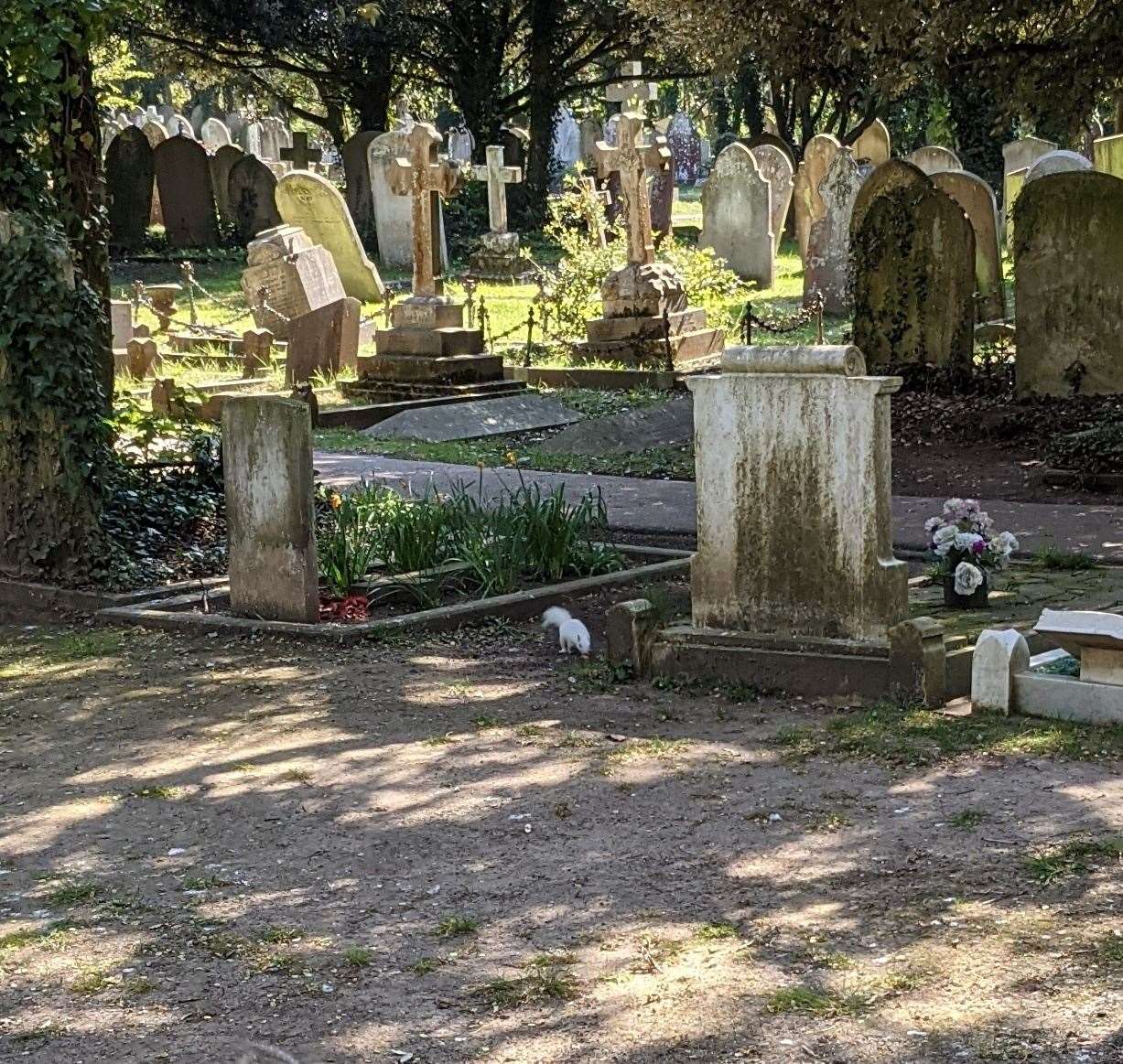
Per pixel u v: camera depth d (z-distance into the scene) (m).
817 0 17.86
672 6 22.14
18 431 10.94
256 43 46.16
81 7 11.88
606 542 12.24
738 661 8.30
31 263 10.74
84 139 12.66
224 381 22.03
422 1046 4.60
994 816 6.16
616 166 23.45
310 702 8.42
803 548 8.16
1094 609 9.40
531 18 45.31
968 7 16.62
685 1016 4.66
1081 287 17.38
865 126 37.84
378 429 18.91
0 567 11.20
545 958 5.13
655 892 5.64
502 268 36.44
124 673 9.24
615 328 23.12
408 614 10.05
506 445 18.19
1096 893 5.34
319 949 5.32
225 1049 4.64
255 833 6.50
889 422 7.96
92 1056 4.66
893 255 19.23
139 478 12.46
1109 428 14.85
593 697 8.32
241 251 39.16
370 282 32.00
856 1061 4.35
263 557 10.06
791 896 5.53
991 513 13.23
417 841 6.30
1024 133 42.09
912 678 7.80
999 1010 4.57
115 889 5.97
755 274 33.28
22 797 7.14
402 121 40.69
